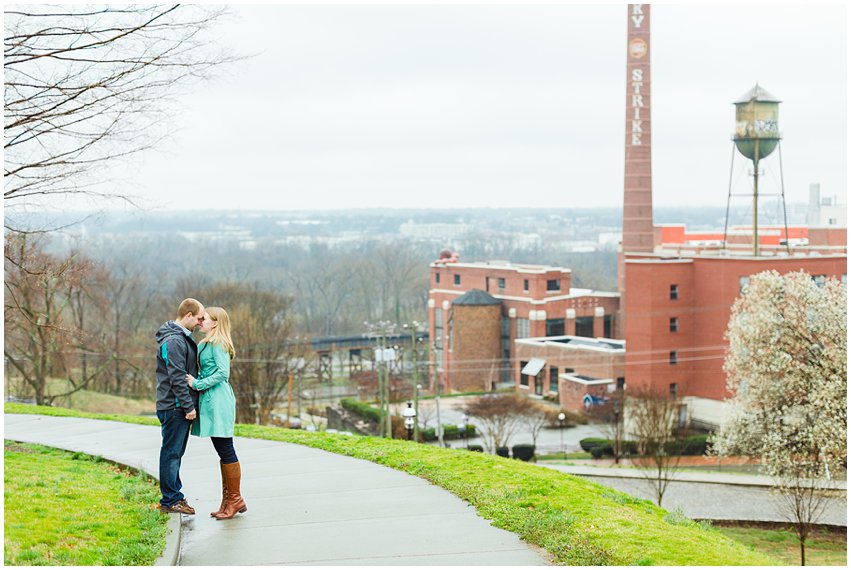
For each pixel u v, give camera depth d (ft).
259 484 42.01
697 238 335.88
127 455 49.70
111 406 181.57
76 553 27.58
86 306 194.90
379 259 426.51
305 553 30.19
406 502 37.91
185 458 49.14
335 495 39.40
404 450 50.55
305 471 45.47
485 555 29.91
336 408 220.64
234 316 181.78
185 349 33.91
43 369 133.08
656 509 38.40
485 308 285.02
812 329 114.01
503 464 44.78
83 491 36.81
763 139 215.31
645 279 193.47
